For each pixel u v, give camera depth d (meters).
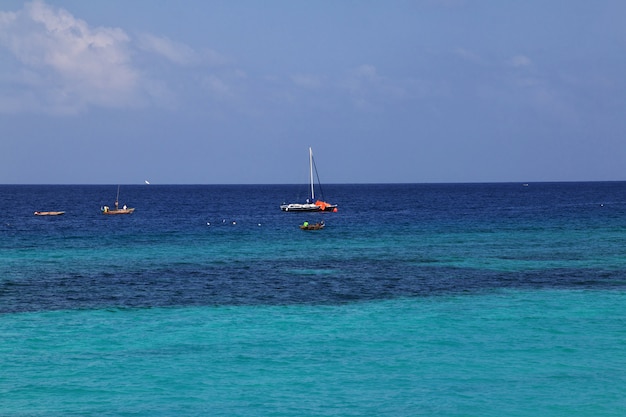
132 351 39.88
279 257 85.81
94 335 43.62
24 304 54.09
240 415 30.41
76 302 55.00
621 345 40.69
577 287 61.09
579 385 33.91
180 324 46.78
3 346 40.84
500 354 39.00
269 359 38.28
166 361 37.91
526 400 32.03
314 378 35.12
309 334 43.78
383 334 43.69
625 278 66.00
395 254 87.88
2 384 34.06
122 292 59.69
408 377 35.22
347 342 41.78
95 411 30.72
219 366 37.03
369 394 32.88
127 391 33.22
